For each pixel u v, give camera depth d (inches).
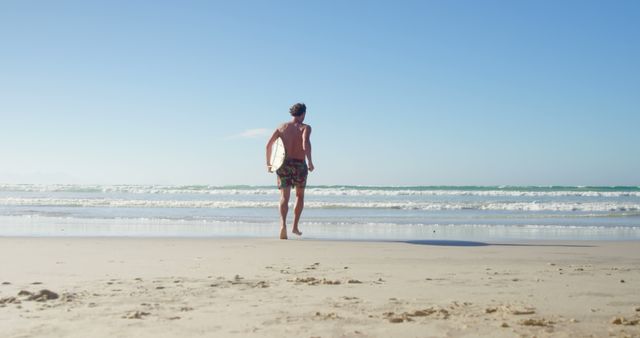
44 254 269.9
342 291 163.6
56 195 1402.6
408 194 1355.8
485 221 564.1
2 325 116.6
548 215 654.5
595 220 577.6
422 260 251.1
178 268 217.6
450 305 142.1
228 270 212.1
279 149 371.9
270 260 248.1
